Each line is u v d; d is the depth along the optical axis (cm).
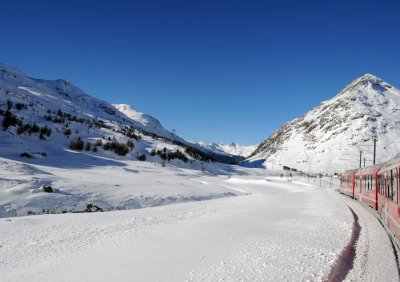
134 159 18088
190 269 1056
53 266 1217
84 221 2591
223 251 1280
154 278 983
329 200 3844
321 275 984
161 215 2808
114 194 5728
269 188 11225
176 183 8781
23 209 4406
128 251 1366
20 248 1656
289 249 1302
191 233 1712
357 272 1061
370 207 2819
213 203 4216
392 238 1597
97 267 1145
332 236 1585
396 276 1020
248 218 2302
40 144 15900
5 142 14462
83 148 17350
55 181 6003
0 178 5528
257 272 1012
